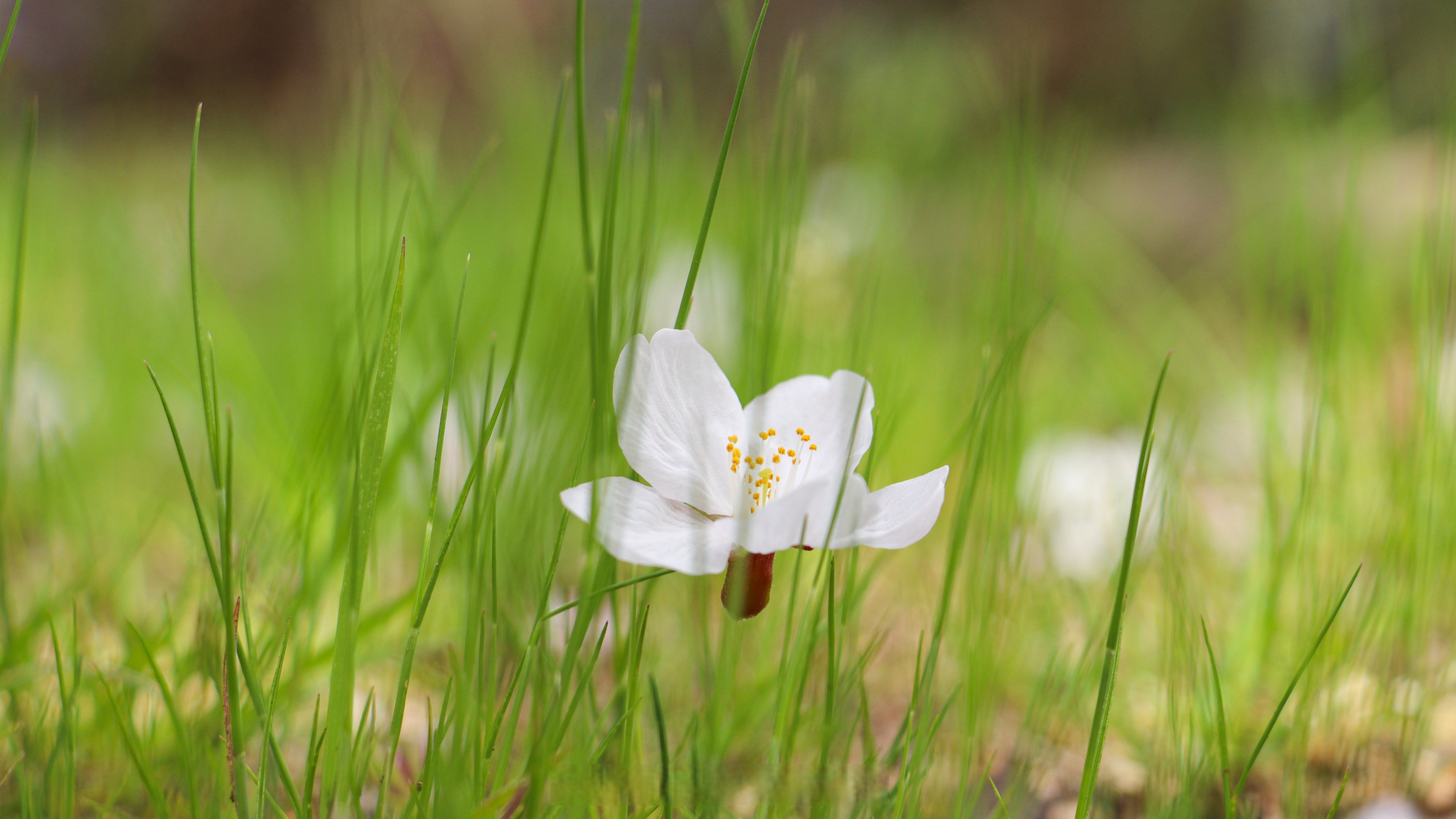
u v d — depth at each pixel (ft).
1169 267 5.15
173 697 1.31
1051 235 1.88
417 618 1.20
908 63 3.67
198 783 1.28
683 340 1.21
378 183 2.38
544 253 2.26
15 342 1.36
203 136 5.41
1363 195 2.79
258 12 5.93
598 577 1.23
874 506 1.19
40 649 1.41
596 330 1.24
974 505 1.59
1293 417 2.11
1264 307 2.15
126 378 2.37
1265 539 1.53
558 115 1.27
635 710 1.21
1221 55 6.47
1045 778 1.37
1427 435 1.45
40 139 4.66
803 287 1.77
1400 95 3.70
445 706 1.22
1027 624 1.51
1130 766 1.38
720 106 3.26
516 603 1.34
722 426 1.21
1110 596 1.46
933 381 2.50
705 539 1.19
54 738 1.31
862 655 1.28
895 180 3.12
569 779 1.19
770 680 1.35
